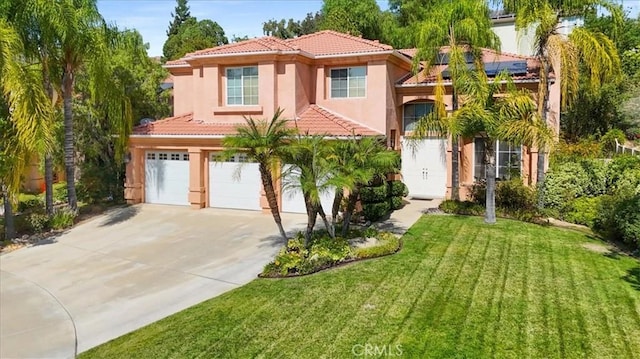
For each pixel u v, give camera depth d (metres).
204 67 22.06
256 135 12.83
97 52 18.20
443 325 8.93
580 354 7.80
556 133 20.23
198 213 20.56
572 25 20.62
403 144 23.62
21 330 9.77
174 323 9.56
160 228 18.25
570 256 13.19
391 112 21.95
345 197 17.33
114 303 11.03
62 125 21.25
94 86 18.92
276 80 20.94
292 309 9.91
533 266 12.32
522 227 16.59
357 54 20.78
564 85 17.72
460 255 13.30
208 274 12.78
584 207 16.89
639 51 30.19
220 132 20.48
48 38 17.05
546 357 7.72
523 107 16.02
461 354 7.85
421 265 12.46
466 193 22.08
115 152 22.34
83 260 14.62
